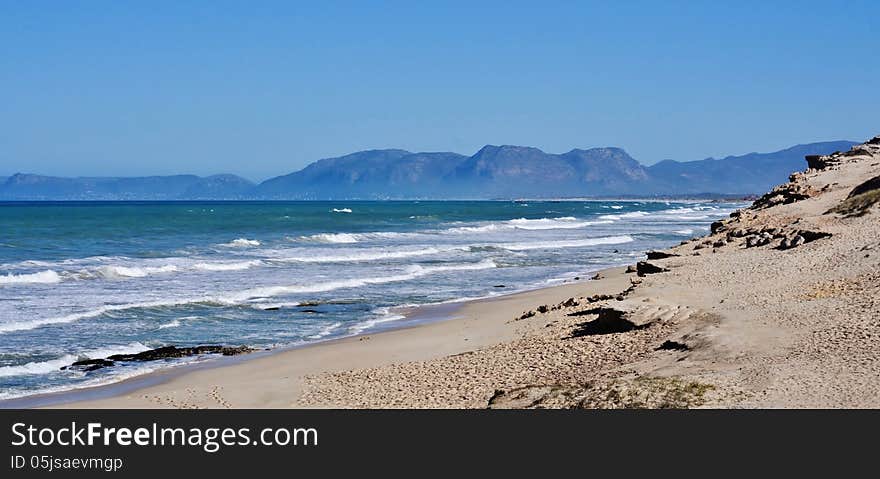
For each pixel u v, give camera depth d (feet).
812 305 69.97
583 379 57.67
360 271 145.07
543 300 105.60
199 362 75.77
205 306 105.70
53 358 76.18
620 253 183.42
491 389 59.11
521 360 67.15
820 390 47.75
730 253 113.91
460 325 90.07
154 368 73.46
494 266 155.84
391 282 131.75
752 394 48.49
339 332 90.12
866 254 89.20
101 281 127.54
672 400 48.91
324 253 177.17
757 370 52.60
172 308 103.60
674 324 70.74
